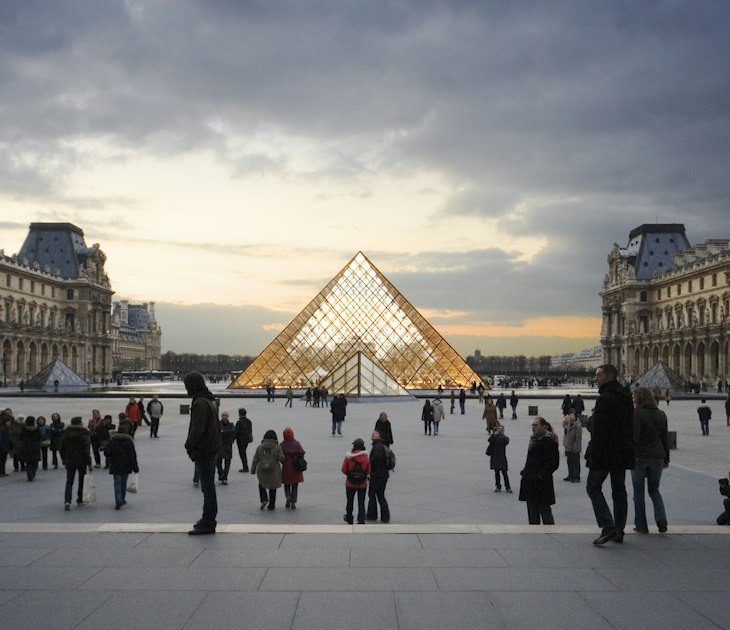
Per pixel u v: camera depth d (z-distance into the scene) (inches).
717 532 597.6
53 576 464.8
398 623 386.6
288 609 406.3
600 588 447.2
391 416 2578.7
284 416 2554.1
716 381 6279.5
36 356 7126.0
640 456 599.8
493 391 5059.1
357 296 4633.4
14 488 1058.1
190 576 465.4
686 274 7081.7
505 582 457.1
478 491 1031.6
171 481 1110.4
